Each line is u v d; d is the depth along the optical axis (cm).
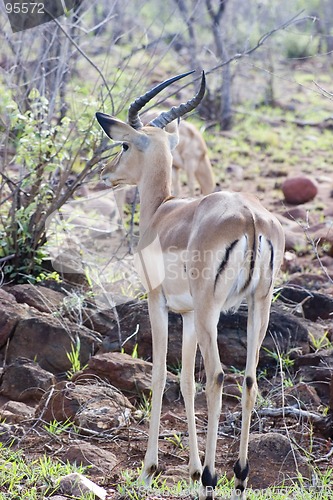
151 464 875
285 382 1132
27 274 1438
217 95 3038
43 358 1194
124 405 1048
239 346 1194
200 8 3181
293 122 3055
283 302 1371
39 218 1420
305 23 4291
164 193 966
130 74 2064
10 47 1636
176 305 890
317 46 4272
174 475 906
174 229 877
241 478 793
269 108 3231
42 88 1516
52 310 1290
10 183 1480
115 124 973
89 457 919
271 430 1005
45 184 1405
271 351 1200
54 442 974
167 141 992
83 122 1416
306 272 1662
